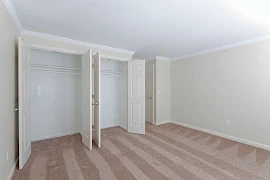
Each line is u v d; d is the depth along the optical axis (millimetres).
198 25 2273
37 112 3164
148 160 2264
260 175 1903
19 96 1929
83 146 2795
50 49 2729
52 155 2410
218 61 3439
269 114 2652
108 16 2014
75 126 3646
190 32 2561
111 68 4230
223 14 1932
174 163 2180
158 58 4488
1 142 1519
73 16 2014
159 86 4527
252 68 2859
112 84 4270
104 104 4137
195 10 1840
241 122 3035
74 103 3627
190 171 1978
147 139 3191
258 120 2789
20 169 1974
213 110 3547
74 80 3623
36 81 3148
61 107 3459
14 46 2012
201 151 2596
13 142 1940
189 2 1666
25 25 2283
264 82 2705
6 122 1672
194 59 4000
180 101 4430
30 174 1873
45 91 3256
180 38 2869
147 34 2654
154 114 4547
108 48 3424
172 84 4711
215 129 3508
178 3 1688
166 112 4711
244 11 1849
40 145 2840
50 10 1853
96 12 1904
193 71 4031
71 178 1810
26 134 2195
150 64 4684
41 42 2643
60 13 1931
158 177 1840
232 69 3174
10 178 1759
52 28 2402
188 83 4180
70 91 3572
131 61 3725
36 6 1754
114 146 2797
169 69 4773
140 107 3590
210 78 3609
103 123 4129
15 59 2041
